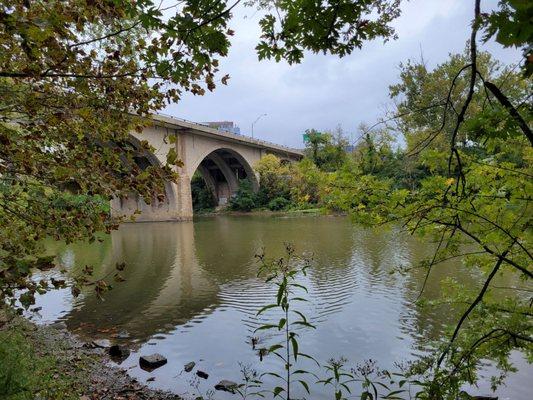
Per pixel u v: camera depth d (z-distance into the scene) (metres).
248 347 7.55
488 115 1.89
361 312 9.19
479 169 2.88
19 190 3.99
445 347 3.02
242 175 63.81
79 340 8.14
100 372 6.56
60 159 3.68
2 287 3.12
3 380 3.75
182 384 6.22
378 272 13.05
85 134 3.79
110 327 8.95
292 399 5.34
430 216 3.05
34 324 8.72
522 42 1.16
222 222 37.47
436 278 11.86
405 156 3.21
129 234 28.33
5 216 4.00
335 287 11.41
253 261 15.99
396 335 7.83
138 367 6.86
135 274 14.29
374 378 6.12
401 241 19.31
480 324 3.29
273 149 61.38
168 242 23.19
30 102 3.37
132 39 3.91
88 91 3.60
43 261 3.21
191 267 15.33
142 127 4.20
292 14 2.30
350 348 7.29
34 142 3.89
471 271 12.26
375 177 3.08
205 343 7.86
